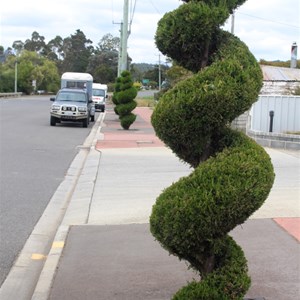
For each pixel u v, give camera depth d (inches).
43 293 195.2
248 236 262.7
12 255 256.8
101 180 442.0
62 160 587.2
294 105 677.9
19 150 653.3
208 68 144.3
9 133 866.1
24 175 479.5
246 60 146.8
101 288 199.0
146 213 319.0
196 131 144.1
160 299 187.9
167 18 153.6
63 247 251.3
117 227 288.0
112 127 1058.1
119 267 221.8
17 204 364.8
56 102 1083.3
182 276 209.8
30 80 4020.7
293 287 195.0
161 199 140.6
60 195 401.1
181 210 132.3
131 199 361.1
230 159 138.1
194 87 140.9
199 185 135.1
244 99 142.3
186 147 150.2
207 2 153.3
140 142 747.4
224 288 142.8
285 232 270.2
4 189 413.7
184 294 146.2
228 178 132.8
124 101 997.2
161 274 212.4
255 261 224.2
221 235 139.5
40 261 249.8
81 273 215.5
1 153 619.5
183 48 154.8
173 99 141.6
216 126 144.5
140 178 448.1
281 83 853.2
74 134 904.3
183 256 146.2
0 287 215.6
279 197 354.0
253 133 657.6
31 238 286.2
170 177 451.2
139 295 191.8
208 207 131.3
